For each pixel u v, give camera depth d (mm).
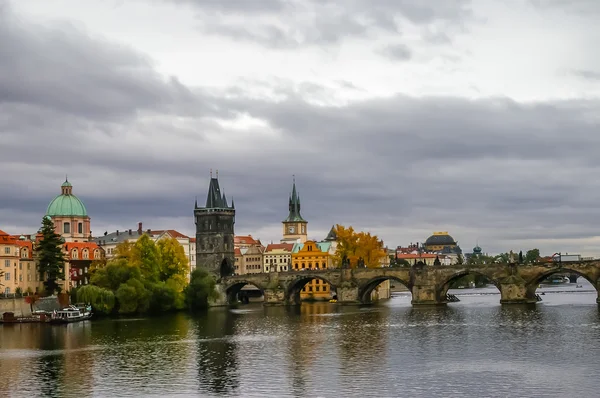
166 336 178750
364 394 110688
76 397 112938
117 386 119500
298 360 139000
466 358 137125
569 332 168125
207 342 166375
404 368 128750
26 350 157125
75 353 151875
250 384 118938
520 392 110125
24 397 113625
